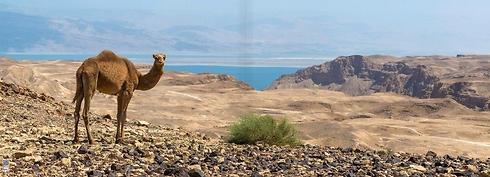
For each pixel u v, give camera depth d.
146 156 12.69
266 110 121.19
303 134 47.22
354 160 13.73
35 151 12.31
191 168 11.45
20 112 18.28
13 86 22.08
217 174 11.08
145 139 15.42
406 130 90.62
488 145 70.44
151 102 110.94
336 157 14.31
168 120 69.31
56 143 13.66
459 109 140.50
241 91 166.50
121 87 14.27
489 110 195.62
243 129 17.27
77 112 13.93
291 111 126.44
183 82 196.50
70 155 12.09
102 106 79.75
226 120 85.38
